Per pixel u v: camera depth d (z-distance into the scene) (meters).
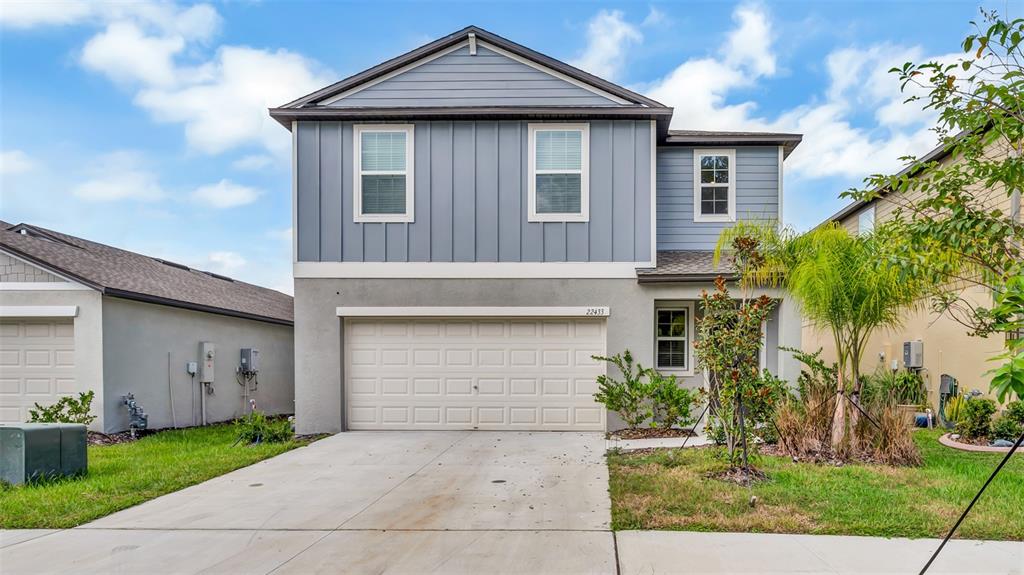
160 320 12.33
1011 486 5.95
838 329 7.54
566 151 10.61
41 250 11.52
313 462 8.04
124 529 5.21
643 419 10.05
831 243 7.47
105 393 10.80
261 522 5.38
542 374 10.57
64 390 10.83
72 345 10.91
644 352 10.32
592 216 10.53
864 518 5.06
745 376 6.58
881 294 6.96
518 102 10.89
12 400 10.91
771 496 5.71
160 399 12.27
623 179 10.55
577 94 10.84
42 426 6.92
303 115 10.48
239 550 4.68
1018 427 8.26
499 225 10.57
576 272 10.46
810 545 4.55
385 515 5.56
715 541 4.67
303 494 6.36
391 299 10.54
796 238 8.04
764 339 10.41
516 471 7.33
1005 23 3.47
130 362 11.48
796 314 10.01
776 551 4.43
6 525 5.31
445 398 10.64
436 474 7.24
